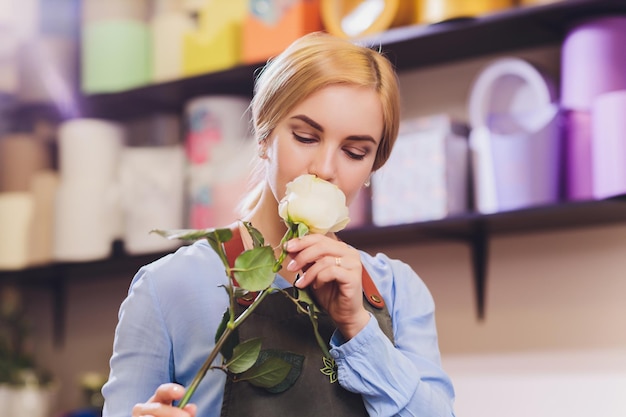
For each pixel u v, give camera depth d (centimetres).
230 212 258
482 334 239
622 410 219
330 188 111
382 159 132
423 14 232
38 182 299
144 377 122
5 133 319
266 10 254
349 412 119
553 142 214
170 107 297
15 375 294
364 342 118
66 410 314
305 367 120
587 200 204
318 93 119
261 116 125
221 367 110
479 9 224
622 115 203
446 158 226
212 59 268
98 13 290
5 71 307
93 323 312
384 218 231
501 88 232
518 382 232
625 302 223
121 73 286
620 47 212
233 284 124
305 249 112
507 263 238
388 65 129
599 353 224
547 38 232
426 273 249
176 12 286
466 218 219
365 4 241
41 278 310
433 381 128
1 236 300
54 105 301
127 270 290
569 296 229
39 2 305
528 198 214
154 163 275
